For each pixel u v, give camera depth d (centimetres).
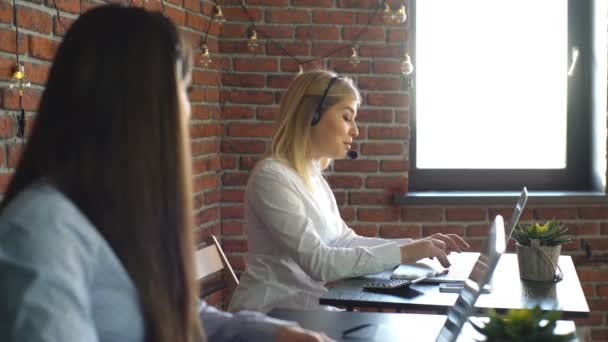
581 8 390
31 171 95
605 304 377
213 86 366
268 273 248
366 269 236
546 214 377
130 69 95
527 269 235
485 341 135
